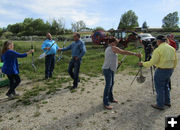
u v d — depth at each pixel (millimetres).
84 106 3439
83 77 5715
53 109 3322
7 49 3666
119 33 15234
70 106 3447
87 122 2822
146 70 6703
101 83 5027
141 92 4219
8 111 3283
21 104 3592
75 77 4453
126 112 3156
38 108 3383
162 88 3152
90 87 4656
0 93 4309
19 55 3684
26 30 55781
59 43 14617
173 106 3373
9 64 3686
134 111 3191
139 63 3309
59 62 8070
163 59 2936
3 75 5582
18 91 4391
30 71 6551
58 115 3076
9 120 2939
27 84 4965
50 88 4582
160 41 3029
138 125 2707
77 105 3492
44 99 3832
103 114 3088
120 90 4395
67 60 8469
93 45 18828
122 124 2744
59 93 4207
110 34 15711
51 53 5312
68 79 5445
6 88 4711
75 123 2795
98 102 3633
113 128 2635
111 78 3256
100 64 7922
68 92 4273
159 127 2639
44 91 4367
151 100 3699
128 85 4801
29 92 4270
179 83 4824
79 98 3869
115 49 3031
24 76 5844
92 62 8547
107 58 3139
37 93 4188
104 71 3197
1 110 3330
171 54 2947
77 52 4344
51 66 5605
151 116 2990
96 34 16062
